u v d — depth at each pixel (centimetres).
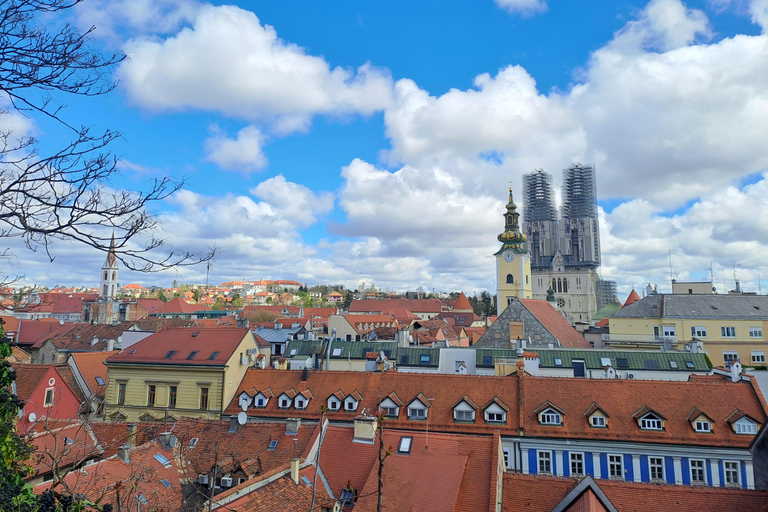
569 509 2673
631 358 5738
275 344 7212
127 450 3150
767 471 2805
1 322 1627
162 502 2812
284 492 2727
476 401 4625
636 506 2661
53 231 1097
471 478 2969
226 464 3281
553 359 5888
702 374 5356
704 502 2620
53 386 5022
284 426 3766
